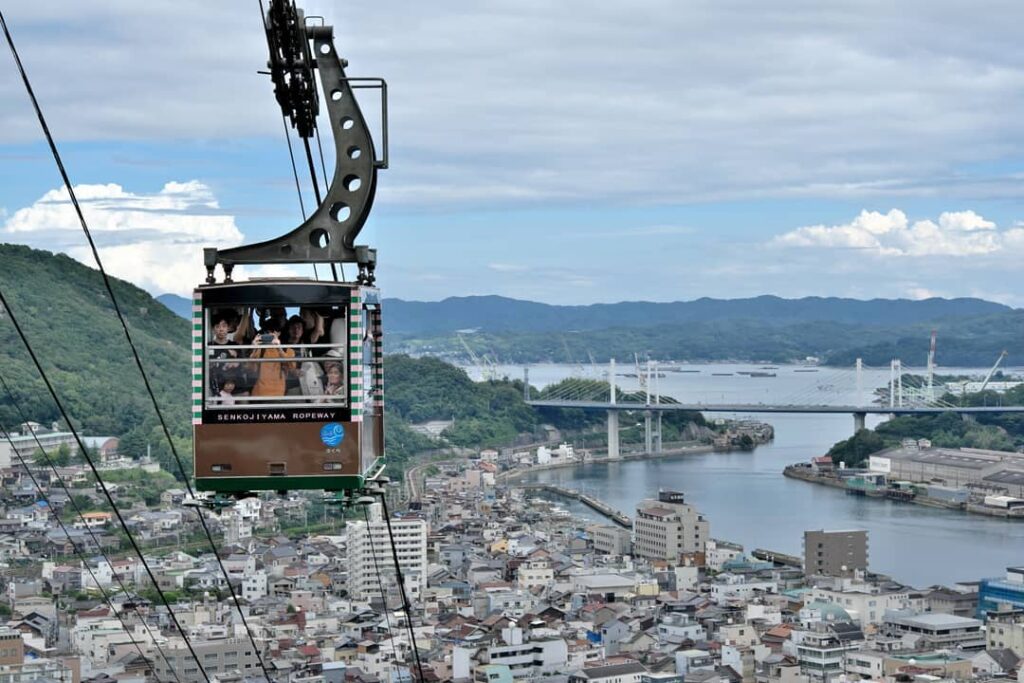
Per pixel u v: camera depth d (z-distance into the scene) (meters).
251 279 46.88
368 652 192.75
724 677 188.50
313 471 46.75
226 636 194.25
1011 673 184.75
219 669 182.50
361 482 46.78
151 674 174.38
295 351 46.66
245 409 46.75
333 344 46.62
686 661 193.12
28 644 181.12
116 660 180.00
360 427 46.69
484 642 193.25
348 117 46.88
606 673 181.50
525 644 189.38
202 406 46.78
